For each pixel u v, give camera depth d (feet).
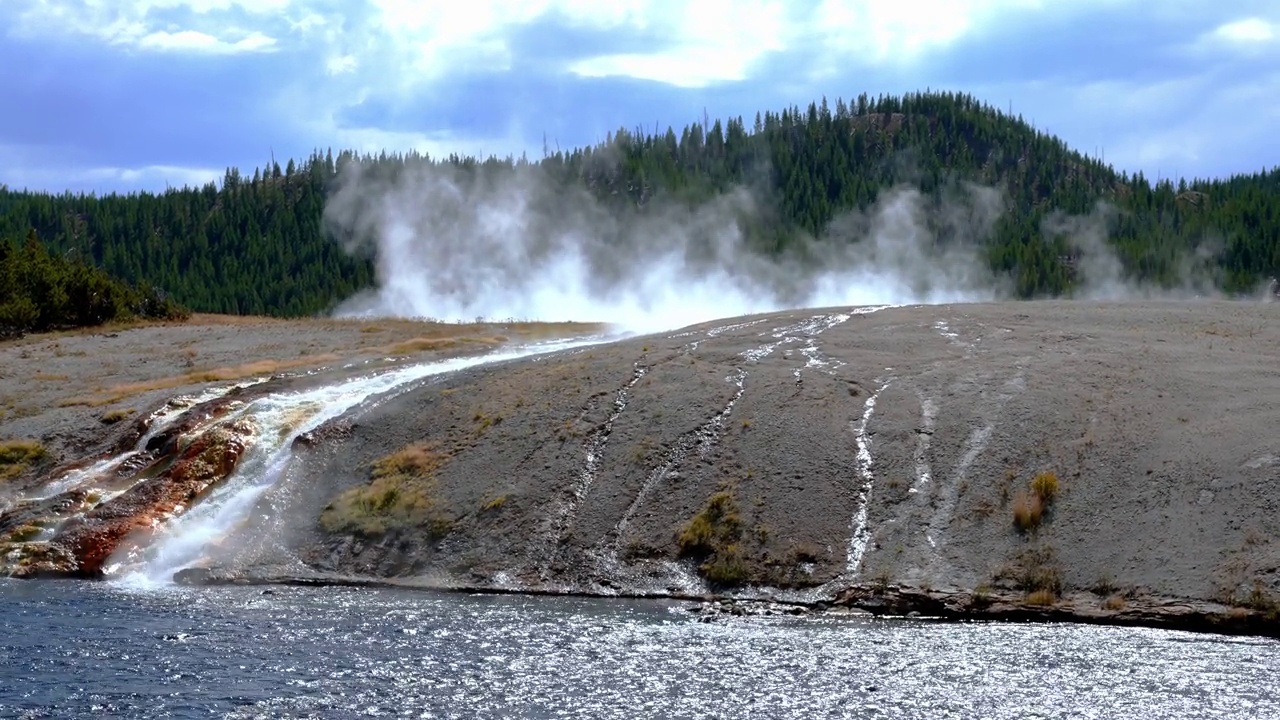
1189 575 86.74
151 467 126.93
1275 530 87.97
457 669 74.74
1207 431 100.58
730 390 119.96
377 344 179.42
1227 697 67.77
